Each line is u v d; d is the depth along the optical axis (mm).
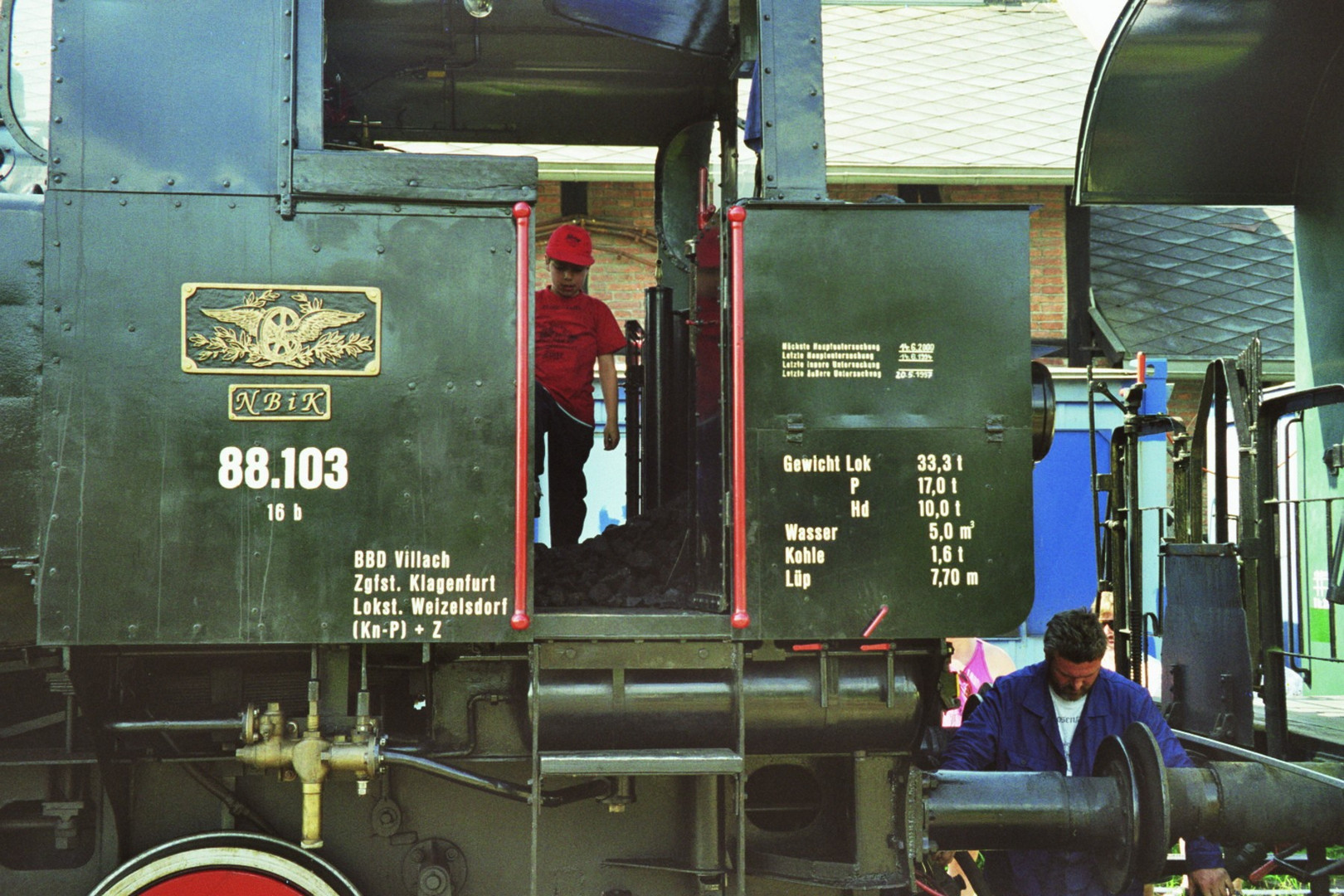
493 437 4875
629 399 8047
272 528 4750
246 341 4773
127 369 4707
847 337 5039
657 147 7875
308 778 4895
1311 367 8523
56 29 4805
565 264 7469
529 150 14625
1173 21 7555
